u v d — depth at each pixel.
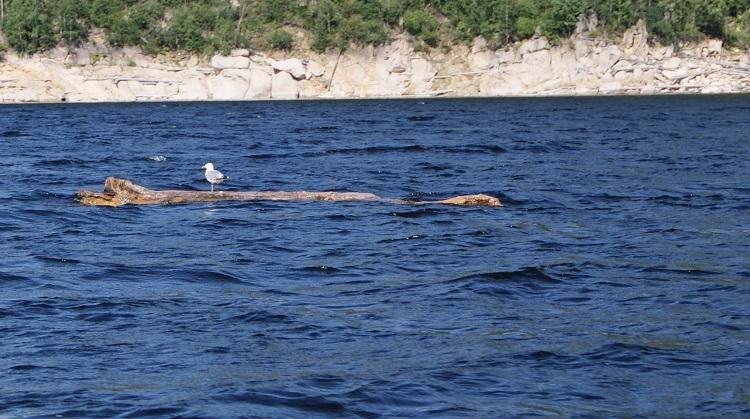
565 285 52.88
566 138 143.88
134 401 35.94
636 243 64.31
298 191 85.25
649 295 50.56
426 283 53.31
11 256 60.34
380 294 51.00
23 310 47.59
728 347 41.94
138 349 41.69
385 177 99.62
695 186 91.56
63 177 99.38
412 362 40.06
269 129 169.00
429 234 66.94
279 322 45.44
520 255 60.56
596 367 39.66
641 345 42.09
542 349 41.59
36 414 34.88
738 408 35.69
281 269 57.09
